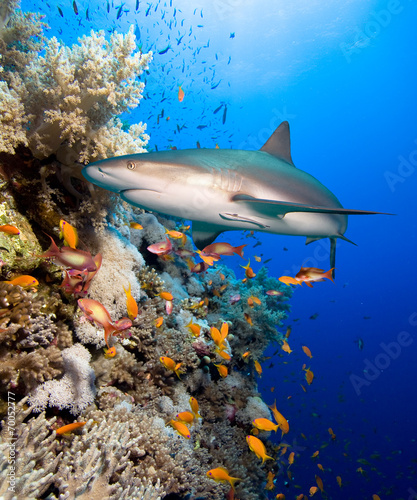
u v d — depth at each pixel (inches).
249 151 164.9
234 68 1863.9
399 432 1676.9
